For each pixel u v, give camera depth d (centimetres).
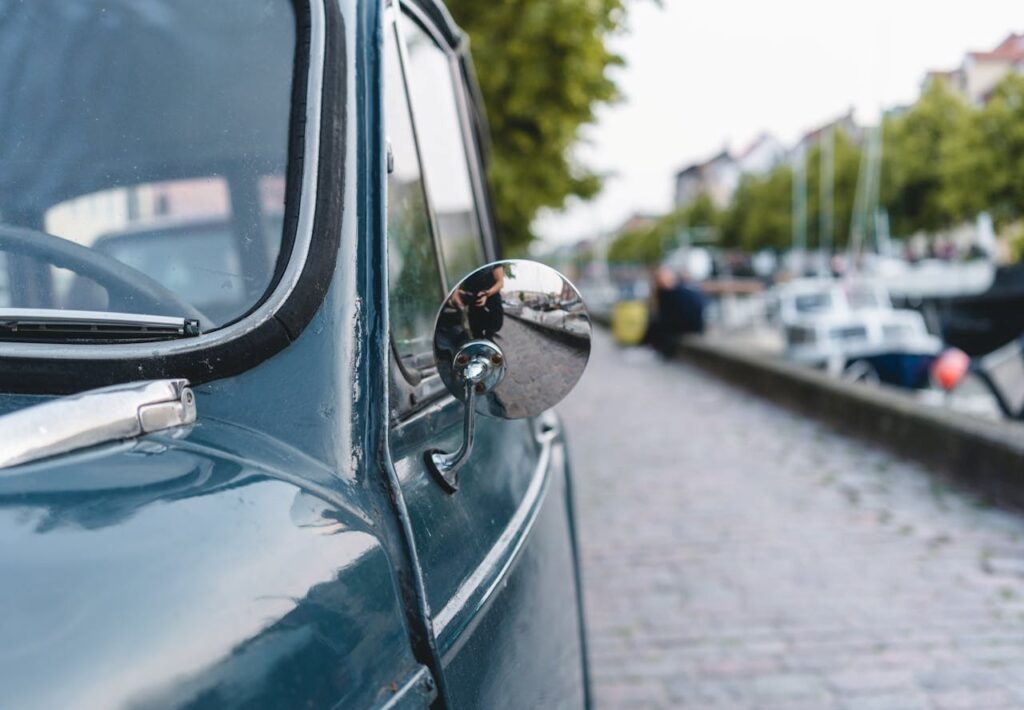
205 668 90
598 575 533
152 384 113
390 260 153
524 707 150
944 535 569
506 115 1088
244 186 144
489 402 142
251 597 97
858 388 939
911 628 438
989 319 1108
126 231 143
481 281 139
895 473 734
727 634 442
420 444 141
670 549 573
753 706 374
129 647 86
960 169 2702
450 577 129
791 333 1611
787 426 988
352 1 164
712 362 1557
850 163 5719
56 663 82
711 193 11662
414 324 159
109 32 156
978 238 2948
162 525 97
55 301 136
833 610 464
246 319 127
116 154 147
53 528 92
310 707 96
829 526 602
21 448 100
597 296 6222
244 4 157
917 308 1873
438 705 115
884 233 4641
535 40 1021
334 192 142
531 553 168
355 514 116
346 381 128
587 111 1104
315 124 146
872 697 376
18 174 145
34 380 116
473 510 149
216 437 115
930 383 1160
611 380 1568
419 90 202
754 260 7688
